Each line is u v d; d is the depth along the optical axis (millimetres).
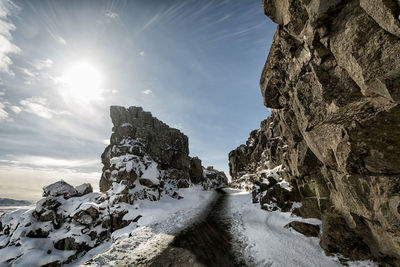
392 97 4570
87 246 18438
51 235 19422
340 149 6168
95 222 20266
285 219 13125
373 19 4688
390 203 5172
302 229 10984
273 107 13398
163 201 26938
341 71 6469
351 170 6098
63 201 23578
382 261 6965
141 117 39469
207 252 10492
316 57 7051
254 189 20922
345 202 7656
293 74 9062
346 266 7641
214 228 14719
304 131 9203
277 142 22609
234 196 30656
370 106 5582
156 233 14203
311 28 6395
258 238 11469
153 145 38250
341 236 8422
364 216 6715
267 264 8656
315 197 11656
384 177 5289
